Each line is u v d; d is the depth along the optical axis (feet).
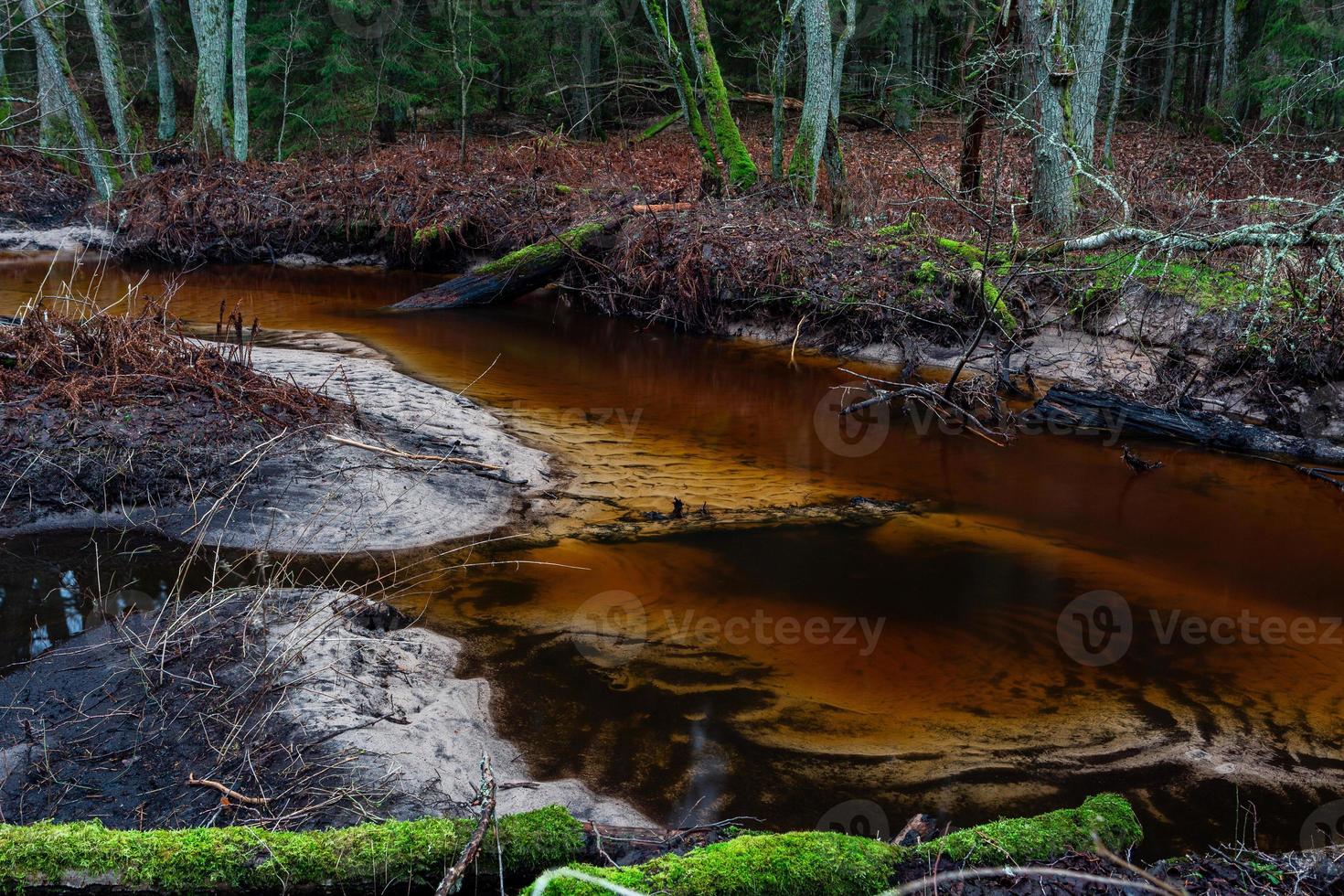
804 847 8.75
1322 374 25.93
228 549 17.47
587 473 22.12
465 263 46.62
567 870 8.30
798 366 32.30
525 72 82.17
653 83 75.20
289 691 12.56
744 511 20.44
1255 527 20.47
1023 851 9.01
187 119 86.02
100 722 11.87
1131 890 8.54
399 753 11.62
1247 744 12.88
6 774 10.91
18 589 15.69
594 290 39.42
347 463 20.24
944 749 12.56
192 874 8.55
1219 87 76.28
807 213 40.45
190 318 34.68
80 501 18.20
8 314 33.58
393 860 8.78
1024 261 31.32
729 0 84.74
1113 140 67.97
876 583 17.29
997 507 21.20
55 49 51.44
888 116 75.92
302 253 49.49
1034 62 35.40
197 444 19.49
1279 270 27.27
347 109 67.21
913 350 32.04
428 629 15.11
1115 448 25.46
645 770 11.90
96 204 52.70
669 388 29.30
